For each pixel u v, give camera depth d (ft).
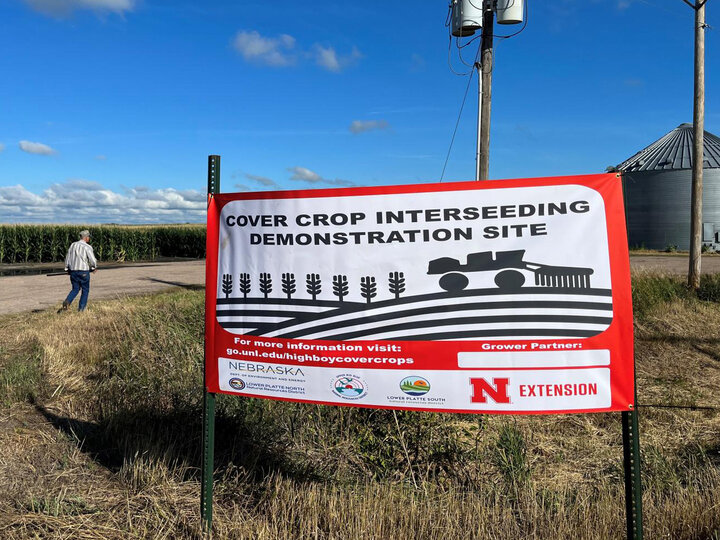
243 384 10.94
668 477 12.98
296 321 10.62
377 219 10.20
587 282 9.52
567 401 9.63
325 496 11.44
